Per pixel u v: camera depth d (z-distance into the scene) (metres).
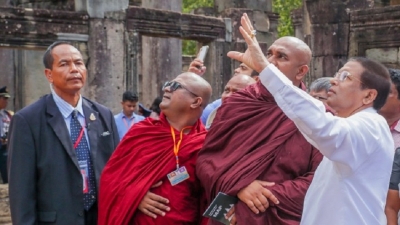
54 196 4.68
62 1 12.35
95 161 4.88
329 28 11.43
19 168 4.65
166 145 4.62
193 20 13.62
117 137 5.14
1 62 14.77
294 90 3.43
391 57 10.82
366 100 3.69
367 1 11.20
